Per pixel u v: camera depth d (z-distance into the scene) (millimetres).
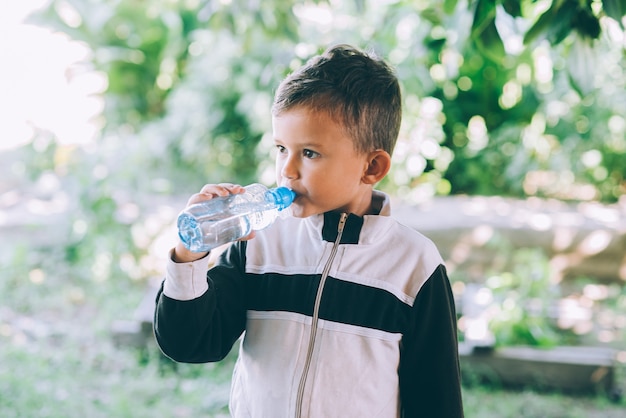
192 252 1225
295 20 3754
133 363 3842
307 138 1239
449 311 1343
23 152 6590
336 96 1237
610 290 5160
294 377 1295
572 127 6680
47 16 7281
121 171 5566
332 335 1302
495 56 2094
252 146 6605
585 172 6867
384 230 1361
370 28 4527
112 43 7383
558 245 5383
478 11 2035
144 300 4266
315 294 1324
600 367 3623
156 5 7188
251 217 1270
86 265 5117
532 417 3400
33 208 6113
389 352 1309
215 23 3441
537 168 6777
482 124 7016
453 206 6055
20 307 4559
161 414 3297
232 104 6496
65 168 6234
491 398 3564
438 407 1318
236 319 1380
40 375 3629
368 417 1291
